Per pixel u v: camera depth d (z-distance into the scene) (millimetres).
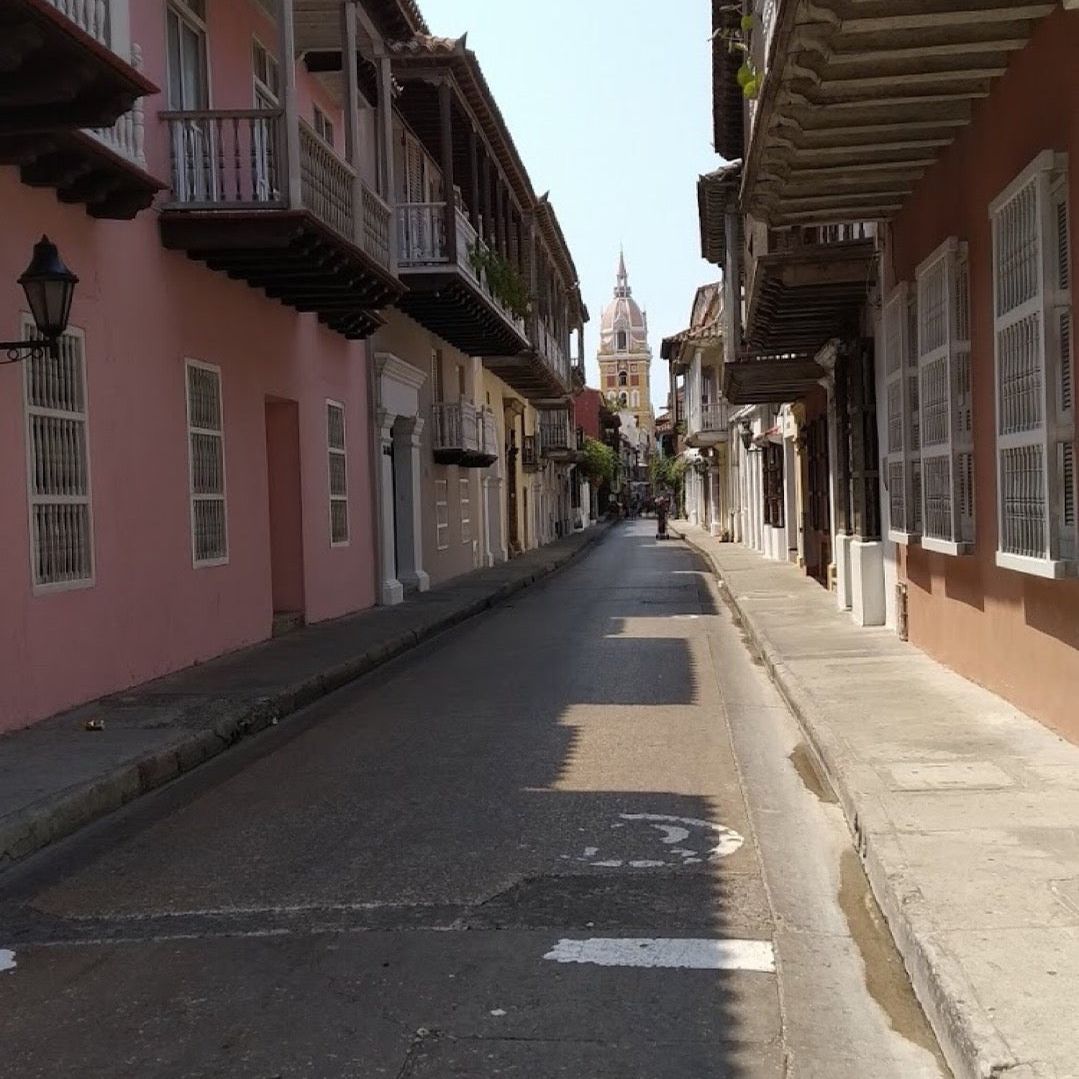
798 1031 4195
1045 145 7387
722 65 17625
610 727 9789
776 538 31641
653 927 5199
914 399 11617
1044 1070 3453
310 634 15773
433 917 5371
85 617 10289
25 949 5188
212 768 8758
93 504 10461
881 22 7270
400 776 8219
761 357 20172
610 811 7137
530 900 5566
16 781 7496
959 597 10438
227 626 13727
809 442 24312
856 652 12539
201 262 13062
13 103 8125
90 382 10477
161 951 5090
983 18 7270
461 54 19703
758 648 14492
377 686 12570
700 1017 4301
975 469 9523
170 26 12789
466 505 29625
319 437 17438
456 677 13039
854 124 9164
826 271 13555
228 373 13891
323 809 7395
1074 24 6816
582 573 32062
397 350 22438
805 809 7184
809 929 5195
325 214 13539
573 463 61188
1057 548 7336
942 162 9953
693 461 58719
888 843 5707
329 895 5723
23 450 9312
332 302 15773
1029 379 7656
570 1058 3986
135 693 10852
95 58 7801
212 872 6176
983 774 6973
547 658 14375
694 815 7035
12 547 9133
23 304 9391
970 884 5098
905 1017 4320
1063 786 6656
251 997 4559
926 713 8867
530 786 7809
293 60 12312
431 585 24922
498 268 24188
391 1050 4070
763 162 10156
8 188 9227
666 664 13562
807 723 8992
